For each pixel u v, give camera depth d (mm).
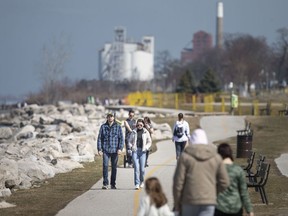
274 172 51781
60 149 60125
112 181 42188
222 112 143375
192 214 22422
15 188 42062
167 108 169250
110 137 41812
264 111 141000
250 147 63438
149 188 22203
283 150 72812
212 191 22359
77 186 43469
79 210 34375
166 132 90938
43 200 37938
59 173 50219
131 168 52938
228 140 86688
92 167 54219
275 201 37719
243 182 23656
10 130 102750
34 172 46219
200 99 192625
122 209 34469
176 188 22578
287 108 144750
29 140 79250
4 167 42469
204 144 22859
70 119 117250
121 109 154750
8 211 34469
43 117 124250
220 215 23438
